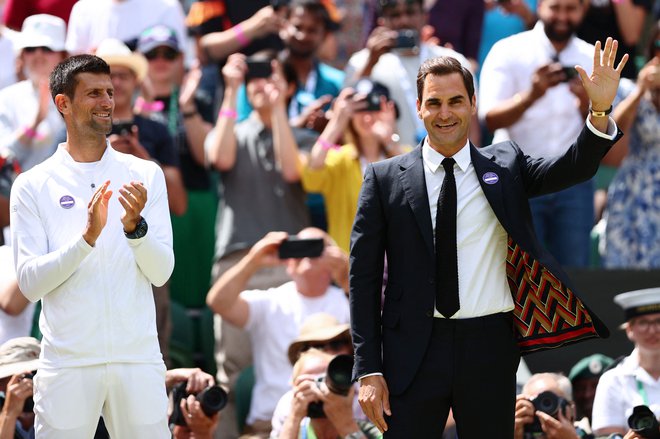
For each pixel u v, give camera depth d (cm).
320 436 2219
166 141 2944
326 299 2745
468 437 1708
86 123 1764
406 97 3161
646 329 2436
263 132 3011
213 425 2183
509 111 2998
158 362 1777
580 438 2297
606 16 3462
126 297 1748
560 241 3017
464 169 1719
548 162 1706
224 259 2945
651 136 3025
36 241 1748
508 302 1711
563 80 2923
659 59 2953
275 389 2694
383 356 1720
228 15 3469
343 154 2938
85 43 3375
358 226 1731
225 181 3008
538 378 2281
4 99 3102
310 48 3266
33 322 2609
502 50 3078
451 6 3584
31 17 3175
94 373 1734
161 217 1794
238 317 2716
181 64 3384
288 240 2708
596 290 2848
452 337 1694
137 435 1756
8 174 2847
